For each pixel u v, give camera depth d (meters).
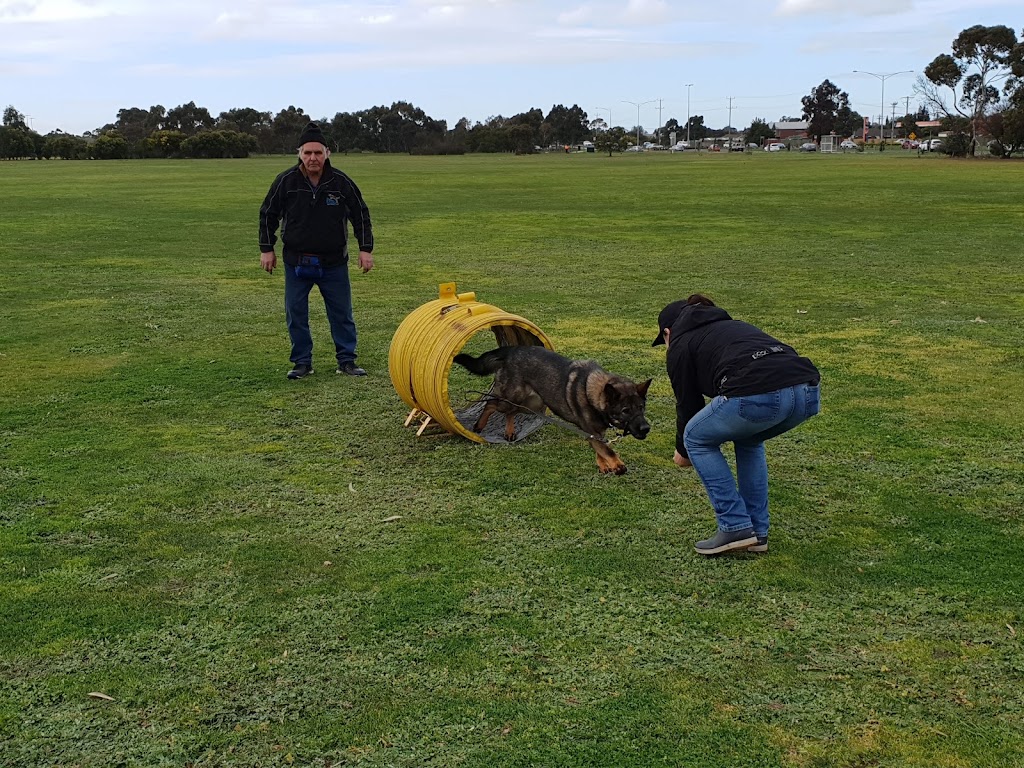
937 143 97.44
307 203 8.00
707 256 16.58
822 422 6.91
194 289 13.55
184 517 5.21
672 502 5.43
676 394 4.82
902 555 4.68
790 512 5.25
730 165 61.50
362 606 4.17
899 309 11.38
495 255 17.11
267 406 7.49
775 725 3.30
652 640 3.88
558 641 3.87
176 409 7.39
